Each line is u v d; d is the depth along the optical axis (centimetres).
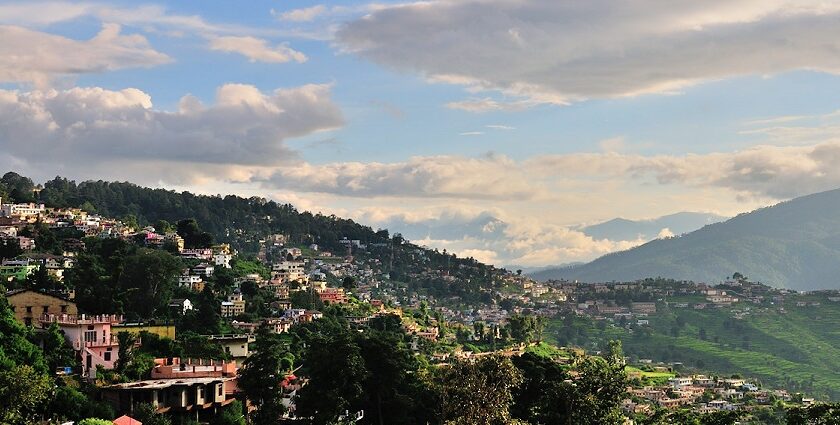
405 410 15288
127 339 16675
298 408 15025
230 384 16012
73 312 19112
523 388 15738
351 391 14738
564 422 14625
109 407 13812
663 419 15612
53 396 13450
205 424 14750
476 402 13862
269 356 15312
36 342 15950
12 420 12000
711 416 15138
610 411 14662
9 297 18400
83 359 16338
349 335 15700
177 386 14500
